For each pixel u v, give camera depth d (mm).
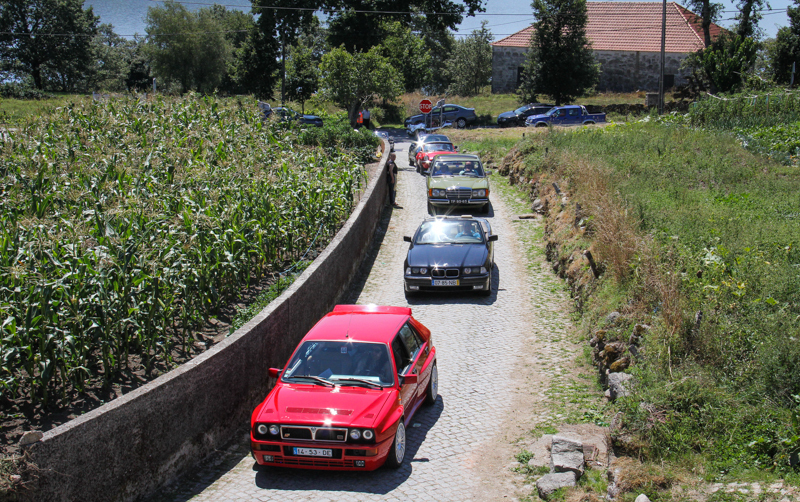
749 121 22875
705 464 5461
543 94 46062
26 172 12242
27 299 7176
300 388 6840
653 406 6215
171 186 12766
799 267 8234
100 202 10750
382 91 34750
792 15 42125
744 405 6000
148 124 18984
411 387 7281
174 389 6523
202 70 48469
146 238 8992
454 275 12180
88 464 5480
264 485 6355
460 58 63750
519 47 51844
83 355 7312
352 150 22953
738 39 36344
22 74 59594
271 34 46531
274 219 12586
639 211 11328
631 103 44469
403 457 6820
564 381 8570
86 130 17891
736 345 6895
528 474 6297
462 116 40875
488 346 10039
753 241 9500
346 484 6301
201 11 50156
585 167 15938
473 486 6164
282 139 20969
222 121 20078
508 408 7938
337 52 33969
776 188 13688
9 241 8797
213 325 9867
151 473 6199
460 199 18500
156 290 8156
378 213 18359
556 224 14672
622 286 9617
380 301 12500
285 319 9195
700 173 15820
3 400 7078
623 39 50688
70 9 59156
